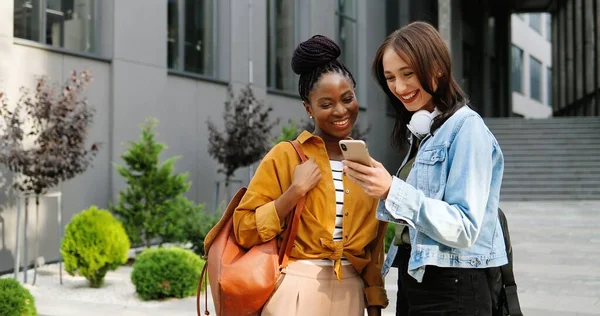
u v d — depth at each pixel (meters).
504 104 41.53
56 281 8.77
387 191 1.99
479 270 2.16
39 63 10.05
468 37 34.34
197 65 14.02
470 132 2.08
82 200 10.85
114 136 11.38
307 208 2.48
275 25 16.91
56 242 10.35
